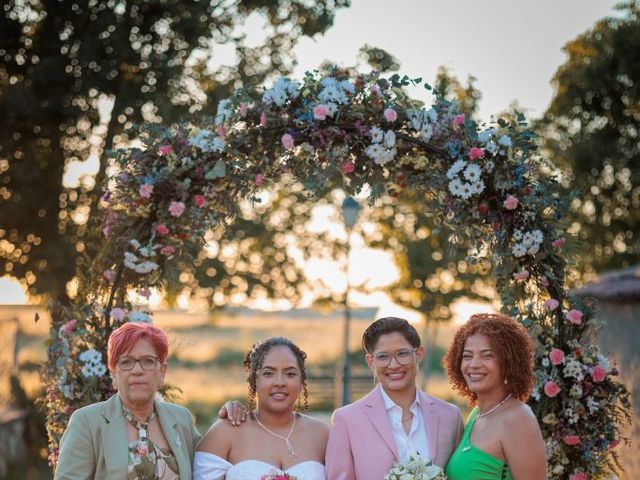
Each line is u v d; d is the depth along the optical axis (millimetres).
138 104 13031
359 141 5996
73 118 13070
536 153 6059
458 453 4863
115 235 6078
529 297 6102
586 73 20562
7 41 13383
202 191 6016
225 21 13719
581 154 20391
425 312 17359
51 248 13180
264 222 15242
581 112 20812
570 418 5906
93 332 6094
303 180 6117
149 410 4805
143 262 5973
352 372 26578
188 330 40031
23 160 13500
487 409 4844
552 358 5895
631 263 20609
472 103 15688
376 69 6105
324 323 44156
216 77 13836
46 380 6242
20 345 15820
